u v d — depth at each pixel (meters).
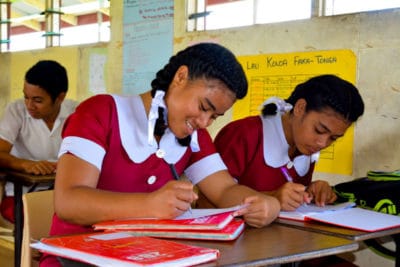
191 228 1.08
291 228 1.31
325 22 2.36
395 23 2.15
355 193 1.82
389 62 2.17
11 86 4.55
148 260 0.82
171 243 0.95
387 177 1.85
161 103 1.28
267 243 1.10
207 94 1.20
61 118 3.03
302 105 1.72
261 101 2.60
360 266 2.28
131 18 3.39
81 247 0.90
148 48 3.28
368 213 1.55
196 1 3.04
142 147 1.32
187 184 1.14
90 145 1.24
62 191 1.18
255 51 2.63
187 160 1.46
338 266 1.80
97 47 3.66
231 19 2.86
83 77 3.79
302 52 2.45
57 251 0.89
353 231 1.31
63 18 4.20
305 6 2.49
